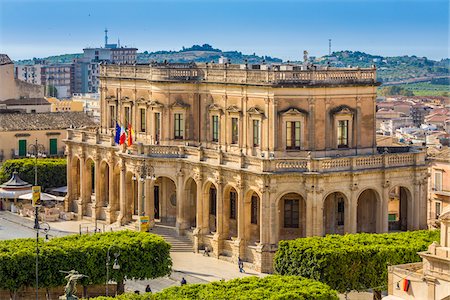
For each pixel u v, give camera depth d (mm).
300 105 116062
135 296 83062
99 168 140500
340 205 117938
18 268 94625
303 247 97625
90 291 102875
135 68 136250
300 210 115500
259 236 116312
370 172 115250
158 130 130875
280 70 115625
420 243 99250
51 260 96000
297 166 112938
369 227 120125
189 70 129125
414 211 119750
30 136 176000
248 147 119750
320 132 116688
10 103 197750
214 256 120000
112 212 137250
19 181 152500
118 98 140250
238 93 121062
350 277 96062
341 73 118062
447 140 144125
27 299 99125
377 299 97438
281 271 99625
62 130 179750
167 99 129375
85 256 97500
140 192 127875
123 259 99000
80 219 144125
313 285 84812
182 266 115375
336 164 113312
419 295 83062
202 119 128000
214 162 120312
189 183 125812
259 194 113125
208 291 82875
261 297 80312
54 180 159625
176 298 81375
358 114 119375
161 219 130250
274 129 115750
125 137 130875
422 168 119500
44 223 141250
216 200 122125
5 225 140500
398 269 85250
